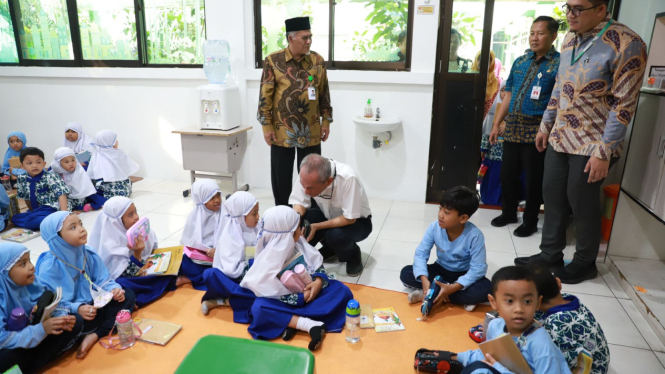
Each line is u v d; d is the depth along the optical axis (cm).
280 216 200
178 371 148
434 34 353
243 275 227
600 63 217
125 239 229
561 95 238
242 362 152
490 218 358
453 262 229
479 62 354
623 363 186
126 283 221
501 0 501
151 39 429
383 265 273
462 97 366
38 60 459
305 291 206
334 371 179
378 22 371
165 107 434
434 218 354
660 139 227
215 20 392
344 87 382
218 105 381
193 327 209
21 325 167
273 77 310
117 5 423
